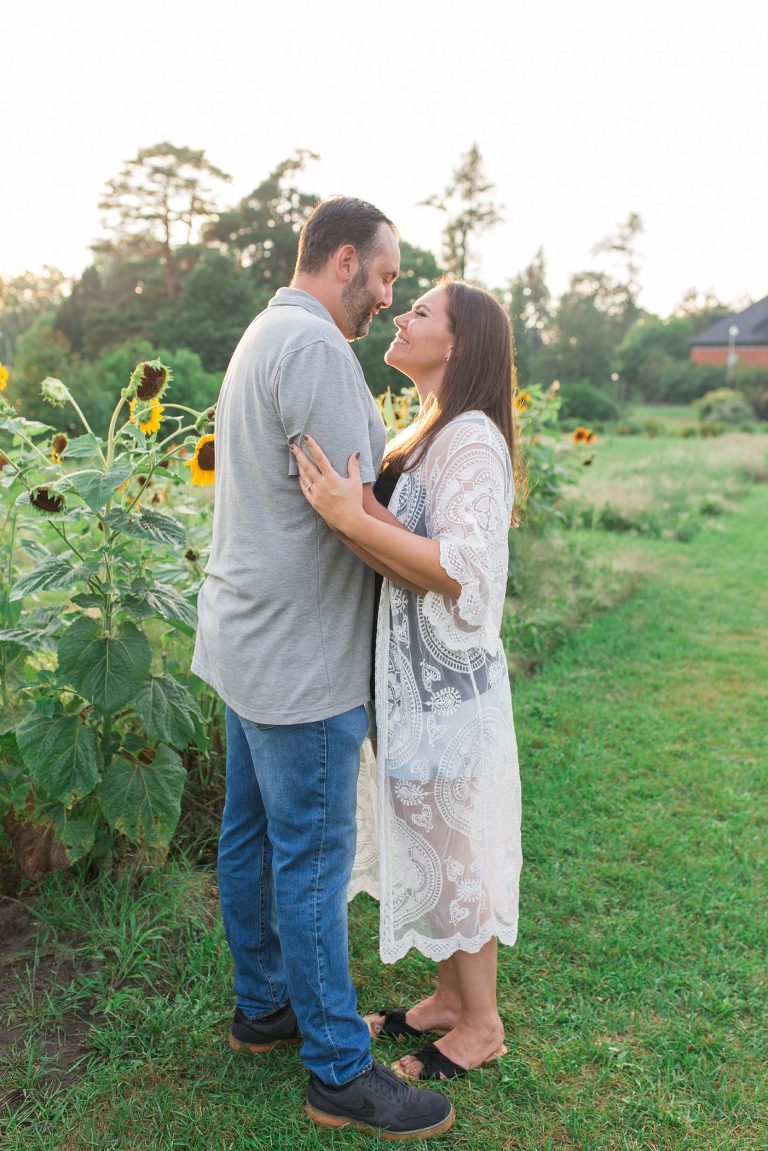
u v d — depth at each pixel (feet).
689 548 28.07
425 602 5.68
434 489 5.72
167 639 9.49
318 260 5.53
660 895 8.80
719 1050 6.75
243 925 6.27
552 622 17.54
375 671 5.90
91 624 7.35
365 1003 7.23
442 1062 6.42
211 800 9.46
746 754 12.37
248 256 143.13
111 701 7.13
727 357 202.69
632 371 193.88
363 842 6.75
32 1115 5.85
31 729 7.29
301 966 5.67
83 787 7.24
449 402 5.89
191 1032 6.56
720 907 8.63
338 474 5.10
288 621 5.36
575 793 10.90
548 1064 6.49
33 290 200.34
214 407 7.67
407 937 6.18
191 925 7.72
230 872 6.23
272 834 5.73
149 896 7.86
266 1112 5.94
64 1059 6.32
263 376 5.14
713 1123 6.08
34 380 72.64
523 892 8.78
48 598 10.37
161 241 141.59
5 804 7.88
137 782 7.54
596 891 8.83
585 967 7.65
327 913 5.65
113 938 7.40
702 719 13.53
